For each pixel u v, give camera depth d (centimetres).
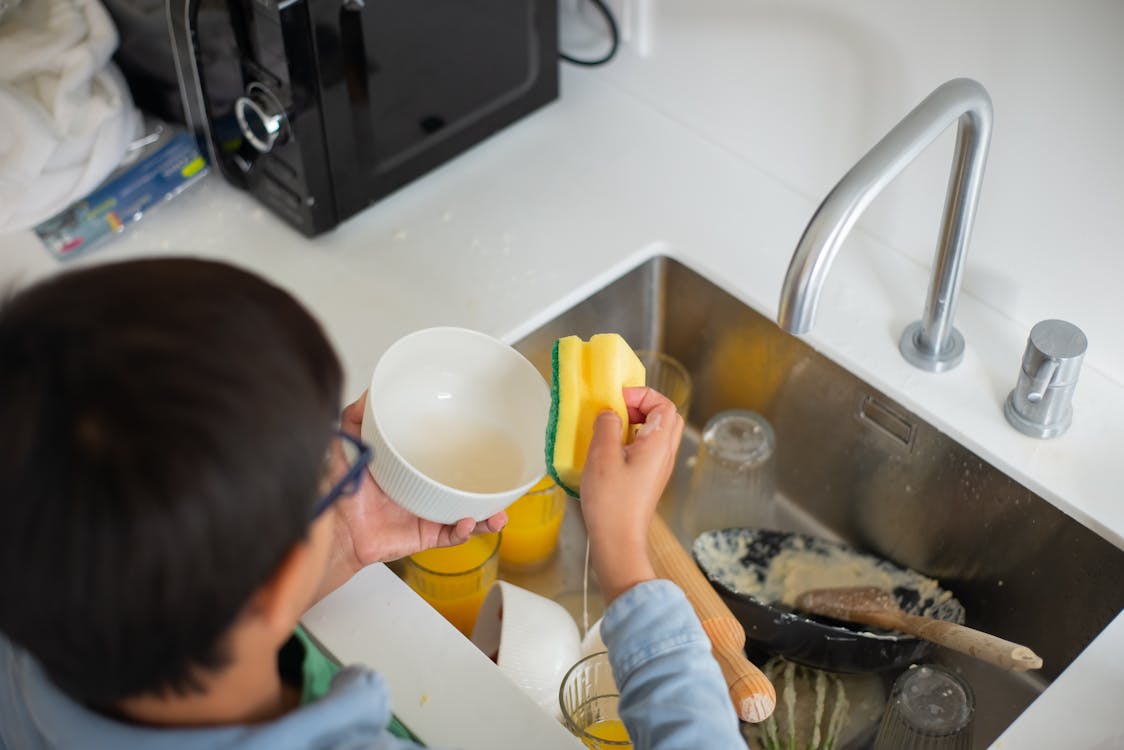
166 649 46
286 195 116
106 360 42
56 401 42
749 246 118
